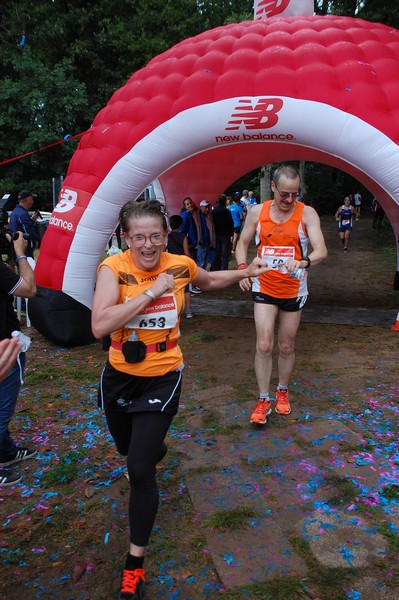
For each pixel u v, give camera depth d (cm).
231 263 1298
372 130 540
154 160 605
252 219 393
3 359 174
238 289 1000
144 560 258
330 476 327
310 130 562
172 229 679
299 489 314
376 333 659
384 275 1107
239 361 564
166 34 2472
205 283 278
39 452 370
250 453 358
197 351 605
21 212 823
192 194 1053
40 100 2136
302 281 383
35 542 275
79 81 2398
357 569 247
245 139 594
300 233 377
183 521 288
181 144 598
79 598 236
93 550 268
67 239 620
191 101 586
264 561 254
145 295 224
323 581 240
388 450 356
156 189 1025
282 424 400
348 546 263
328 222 2539
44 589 242
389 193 562
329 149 570
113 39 2384
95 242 623
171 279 229
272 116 565
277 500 304
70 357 596
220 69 599
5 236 327
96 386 501
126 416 257
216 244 1034
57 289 627
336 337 644
